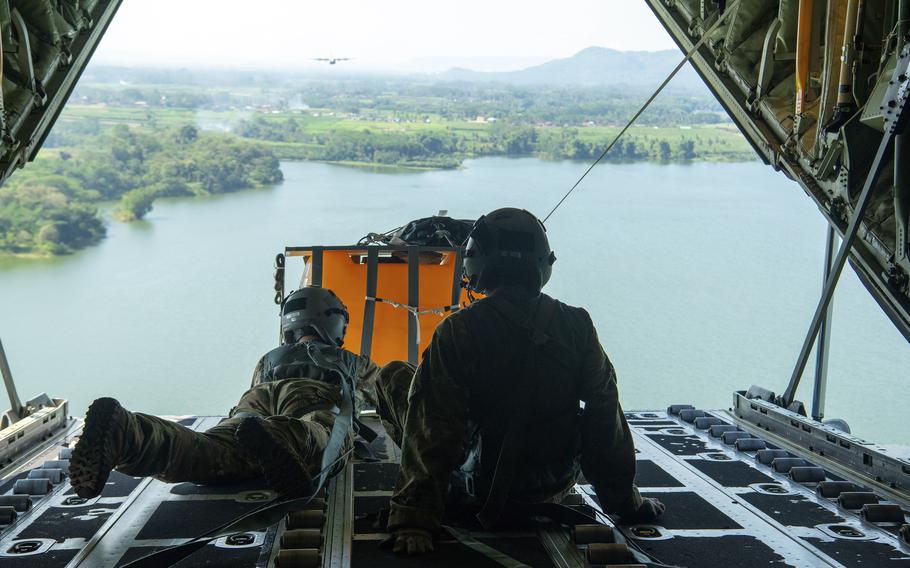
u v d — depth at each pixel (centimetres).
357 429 458
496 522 330
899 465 411
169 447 360
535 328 331
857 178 459
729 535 346
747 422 559
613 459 344
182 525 351
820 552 327
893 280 442
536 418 333
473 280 352
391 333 597
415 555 311
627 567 290
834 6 467
